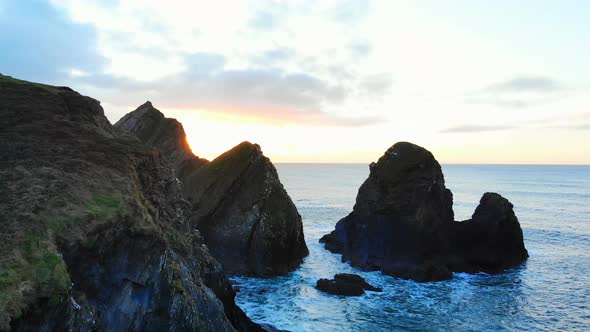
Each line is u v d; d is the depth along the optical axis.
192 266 24.50
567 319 33.44
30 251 15.00
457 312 34.25
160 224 23.44
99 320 16.38
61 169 20.41
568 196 138.88
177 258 22.06
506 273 46.94
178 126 63.94
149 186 25.12
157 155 27.75
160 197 25.95
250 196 47.06
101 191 20.06
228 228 46.16
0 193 17.36
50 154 21.56
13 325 12.62
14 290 13.26
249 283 41.41
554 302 37.22
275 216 46.72
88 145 23.81
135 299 18.22
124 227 18.78
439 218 47.88
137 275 18.48
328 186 179.25
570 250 58.53
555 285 42.41
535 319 33.25
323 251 55.84
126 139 27.95
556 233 71.06
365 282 40.00
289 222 47.84
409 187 47.22
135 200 20.91
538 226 78.12
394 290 39.66
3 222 15.80
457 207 107.88
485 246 48.94
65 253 16.17
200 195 47.97
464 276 45.31
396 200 47.25
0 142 21.20
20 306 13.00
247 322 28.75
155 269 19.12
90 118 27.20
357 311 33.84
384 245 47.22
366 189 50.91
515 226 51.38
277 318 31.86
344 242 54.94
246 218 46.00
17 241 15.17
